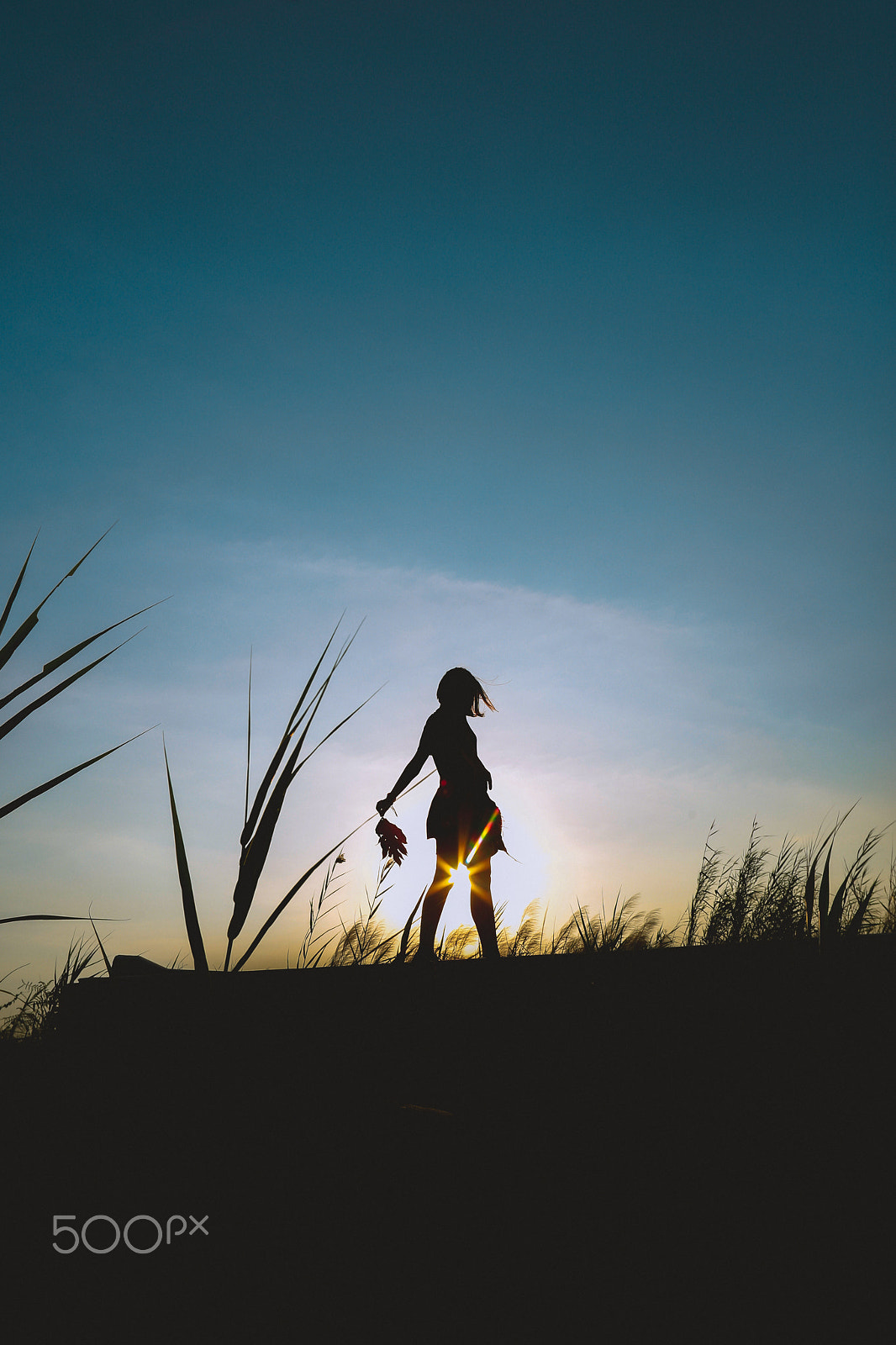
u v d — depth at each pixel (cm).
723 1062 288
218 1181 246
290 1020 299
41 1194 239
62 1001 294
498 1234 224
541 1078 289
